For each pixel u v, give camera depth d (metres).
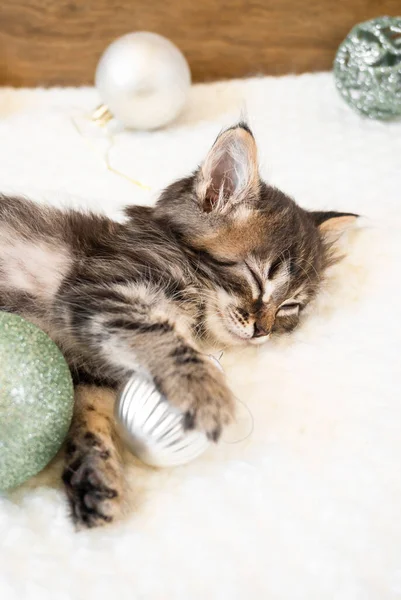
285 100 0.68
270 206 0.49
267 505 0.39
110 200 0.56
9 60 0.69
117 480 0.39
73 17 0.68
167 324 0.44
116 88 0.60
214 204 0.48
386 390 0.45
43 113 0.66
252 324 0.47
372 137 0.64
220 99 0.68
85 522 0.38
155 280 0.46
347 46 0.64
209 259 0.47
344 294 0.51
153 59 0.60
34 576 0.36
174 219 0.48
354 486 0.40
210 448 0.41
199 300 0.47
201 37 0.70
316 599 0.36
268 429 0.43
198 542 0.38
